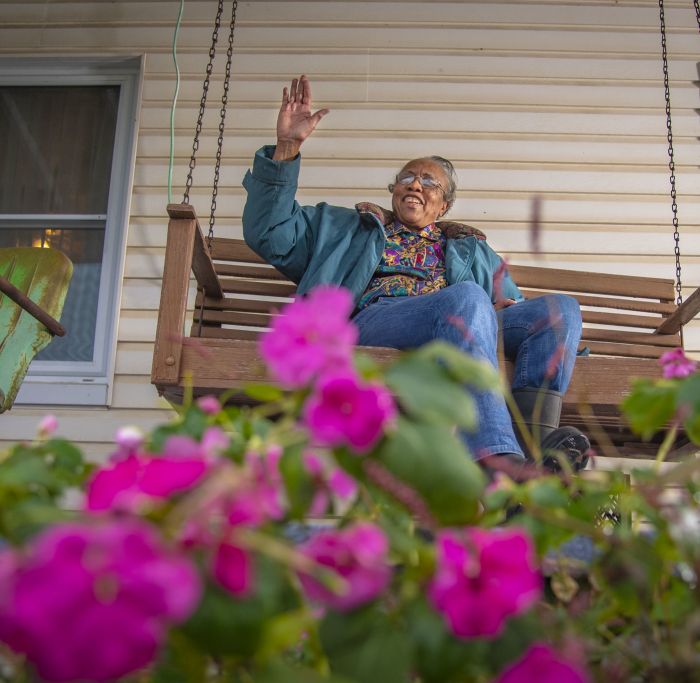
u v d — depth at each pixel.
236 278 3.29
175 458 0.67
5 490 0.78
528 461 1.62
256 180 2.65
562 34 4.05
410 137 3.90
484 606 0.63
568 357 2.19
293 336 0.70
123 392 3.58
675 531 0.89
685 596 0.88
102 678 0.49
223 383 2.23
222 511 0.61
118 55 4.02
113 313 3.68
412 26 4.04
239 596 0.59
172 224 2.31
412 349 2.22
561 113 3.96
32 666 0.58
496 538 0.66
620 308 3.37
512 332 2.26
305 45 4.02
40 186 3.93
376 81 3.97
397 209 2.89
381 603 0.71
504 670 0.65
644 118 3.96
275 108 3.94
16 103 4.04
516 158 3.89
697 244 3.80
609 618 0.92
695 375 0.89
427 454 0.69
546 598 1.08
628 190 3.86
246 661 0.71
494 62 4.01
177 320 2.24
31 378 3.57
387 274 2.75
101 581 0.49
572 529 0.91
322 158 3.86
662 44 3.67
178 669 0.70
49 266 2.73
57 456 0.89
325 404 0.66
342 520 0.85
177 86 3.86
